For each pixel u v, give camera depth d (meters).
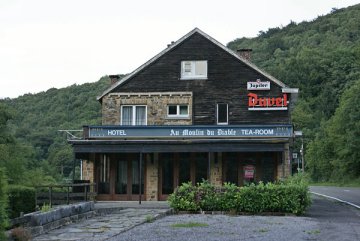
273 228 15.56
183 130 27.67
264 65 124.88
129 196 28.75
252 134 27.25
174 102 30.30
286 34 152.25
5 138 34.28
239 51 32.91
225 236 13.64
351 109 72.81
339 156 75.38
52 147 67.69
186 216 19.47
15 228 12.70
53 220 15.42
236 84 30.22
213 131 27.50
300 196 20.56
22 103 83.25
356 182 67.88
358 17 139.88
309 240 13.02
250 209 20.27
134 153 29.03
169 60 30.81
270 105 29.69
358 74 100.56
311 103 105.00
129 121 30.50
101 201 28.56
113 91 30.73
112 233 14.28
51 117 76.25
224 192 20.66
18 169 26.52
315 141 86.25
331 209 24.09
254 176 28.16
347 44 121.75
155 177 28.67
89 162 28.81
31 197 16.20
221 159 28.41
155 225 16.31
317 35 136.50
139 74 30.80
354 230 15.25
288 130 27.05
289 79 109.50
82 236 13.73
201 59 30.64
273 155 28.16
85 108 75.81
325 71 106.81
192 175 28.53
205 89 30.36
